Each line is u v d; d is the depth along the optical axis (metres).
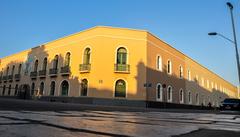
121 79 28.34
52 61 34.38
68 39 32.53
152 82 30.00
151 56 30.38
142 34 29.81
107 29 29.14
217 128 5.88
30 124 5.04
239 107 25.33
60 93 31.70
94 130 4.63
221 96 64.19
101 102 27.42
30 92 38.28
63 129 4.65
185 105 38.91
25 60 41.84
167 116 10.41
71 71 30.84
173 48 36.75
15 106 10.90
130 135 4.25
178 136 4.46
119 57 29.03
